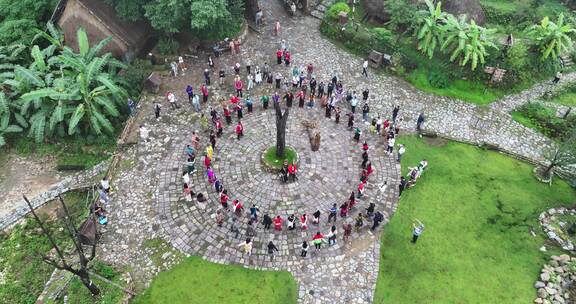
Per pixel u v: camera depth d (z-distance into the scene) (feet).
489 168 90.02
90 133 93.04
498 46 106.63
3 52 97.50
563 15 115.65
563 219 81.15
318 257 73.31
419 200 82.94
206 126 93.30
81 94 87.45
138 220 77.77
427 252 75.00
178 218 78.07
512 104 105.70
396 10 110.63
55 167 90.58
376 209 80.89
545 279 71.36
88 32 101.91
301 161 88.28
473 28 103.45
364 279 70.95
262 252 73.41
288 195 81.97
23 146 93.15
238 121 96.12
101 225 76.54
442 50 106.01
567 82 113.39
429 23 102.47
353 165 88.28
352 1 126.62
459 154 92.43
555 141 96.53
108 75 91.35
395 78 109.91
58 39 97.35
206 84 104.73
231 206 79.77
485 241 77.05
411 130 96.84
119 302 65.72
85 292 67.05
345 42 117.80
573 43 120.16
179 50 111.75
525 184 87.25
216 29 105.60
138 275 70.18
